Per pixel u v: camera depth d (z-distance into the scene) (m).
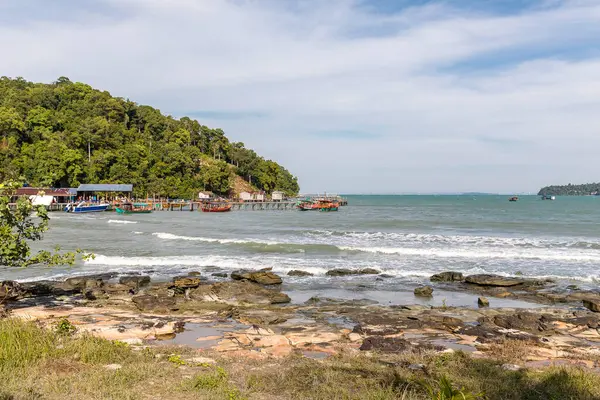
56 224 58.41
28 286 20.17
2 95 143.62
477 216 84.62
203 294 19.61
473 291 21.50
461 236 44.75
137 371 8.66
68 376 8.14
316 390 8.16
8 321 11.14
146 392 7.76
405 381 8.74
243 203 123.81
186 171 140.25
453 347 12.48
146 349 10.59
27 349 9.17
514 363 10.72
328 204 112.19
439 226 58.56
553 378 9.13
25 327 10.53
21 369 8.20
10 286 19.17
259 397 7.85
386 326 14.80
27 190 93.31
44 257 16.66
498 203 183.12
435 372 9.51
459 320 15.40
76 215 82.88
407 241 40.78
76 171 111.00
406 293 21.09
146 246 36.72
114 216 81.69
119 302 18.45
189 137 166.00
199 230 52.06
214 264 28.03
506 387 8.55
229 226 58.75
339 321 15.71
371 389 8.17
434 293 21.11
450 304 19.12
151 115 163.62
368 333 13.75
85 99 150.12
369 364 10.16
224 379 8.55
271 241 40.12
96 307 17.50
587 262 28.88
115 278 23.94
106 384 7.86
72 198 102.50
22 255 16.19
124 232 48.22
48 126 127.38
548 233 48.91
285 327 14.63
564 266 27.58
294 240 41.66
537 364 10.78
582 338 13.86
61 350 9.52
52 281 22.27
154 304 17.45
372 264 28.23
